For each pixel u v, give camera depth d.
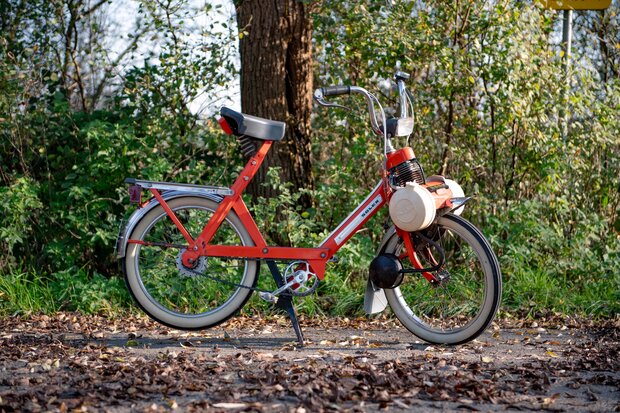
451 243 6.03
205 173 6.80
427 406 3.18
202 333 4.91
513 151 6.82
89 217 6.46
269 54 6.80
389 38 6.47
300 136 6.94
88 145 6.52
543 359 4.21
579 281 6.52
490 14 6.49
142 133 6.82
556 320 5.62
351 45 6.81
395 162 4.43
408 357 4.16
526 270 6.40
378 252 4.56
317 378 3.53
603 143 6.86
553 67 6.75
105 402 3.18
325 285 6.02
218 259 5.02
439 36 6.55
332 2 6.71
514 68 6.41
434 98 6.86
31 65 7.04
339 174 6.48
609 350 4.51
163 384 3.45
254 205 6.40
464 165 6.92
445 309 5.28
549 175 6.64
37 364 3.89
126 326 5.20
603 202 7.12
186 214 5.05
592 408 3.22
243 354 4.14
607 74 8.60
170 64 6.71
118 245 4.50
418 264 4.42
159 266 5.54
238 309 4.57
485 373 3.78
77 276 6.13
